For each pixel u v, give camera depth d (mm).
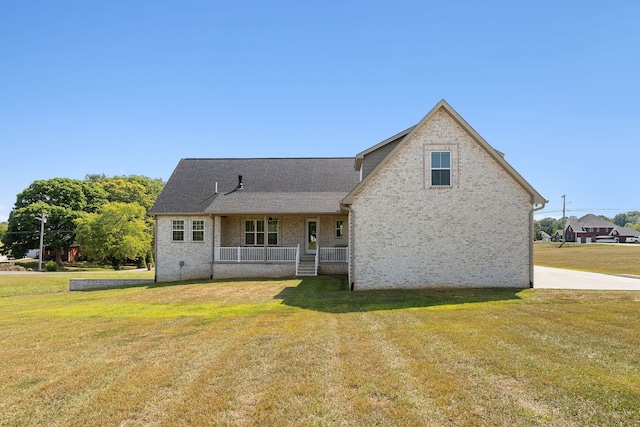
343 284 16953
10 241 50000
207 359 6754
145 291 17938
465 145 15164
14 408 4992
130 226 42250
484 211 15016
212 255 21344
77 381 5875
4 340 8781
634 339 7516
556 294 13211
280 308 11922
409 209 15164
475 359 6402
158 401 5105
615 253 44438
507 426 4281
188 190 23406
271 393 5246
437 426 4309
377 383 5477
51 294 20078
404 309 11156
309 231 22328
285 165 25297
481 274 14914
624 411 4566
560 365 6062
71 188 52938
